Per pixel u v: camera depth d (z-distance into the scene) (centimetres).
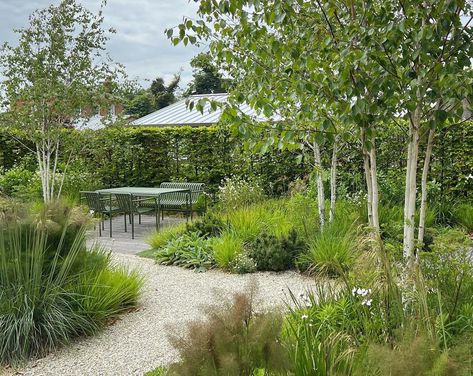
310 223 709
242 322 204
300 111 374
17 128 1001
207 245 691
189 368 190
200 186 1059
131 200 905
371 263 328
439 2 286
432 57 308
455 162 926
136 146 1202
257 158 1110
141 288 557
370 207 395
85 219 479
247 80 517
